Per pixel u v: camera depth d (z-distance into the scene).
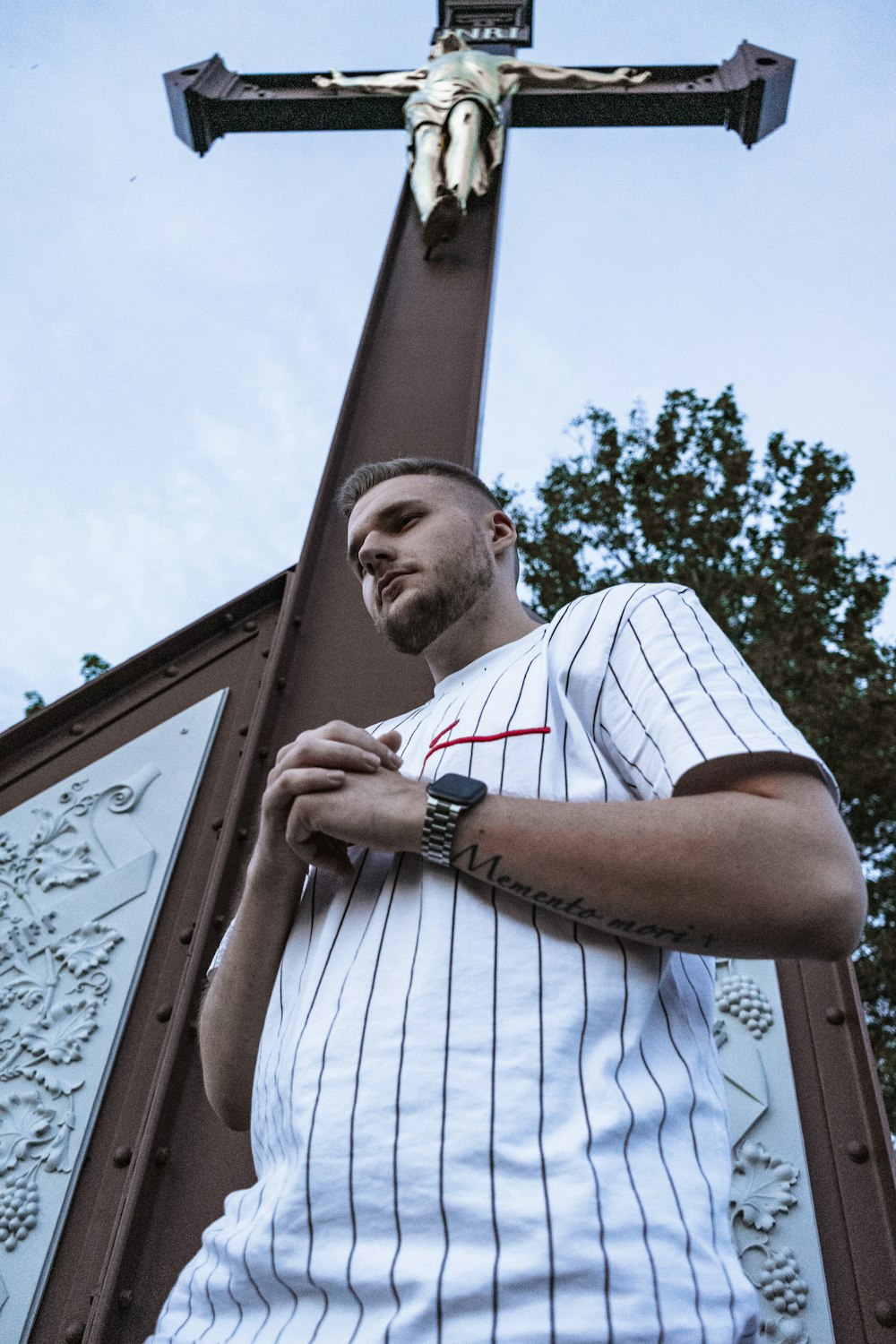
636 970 0.75
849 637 7.50
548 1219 0.61
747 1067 1.64
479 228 3.65
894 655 7.29
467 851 0.77
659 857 0.72
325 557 2.47
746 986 1.74
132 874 2.04
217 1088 0.98
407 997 0.73
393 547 1.14
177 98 4.20
